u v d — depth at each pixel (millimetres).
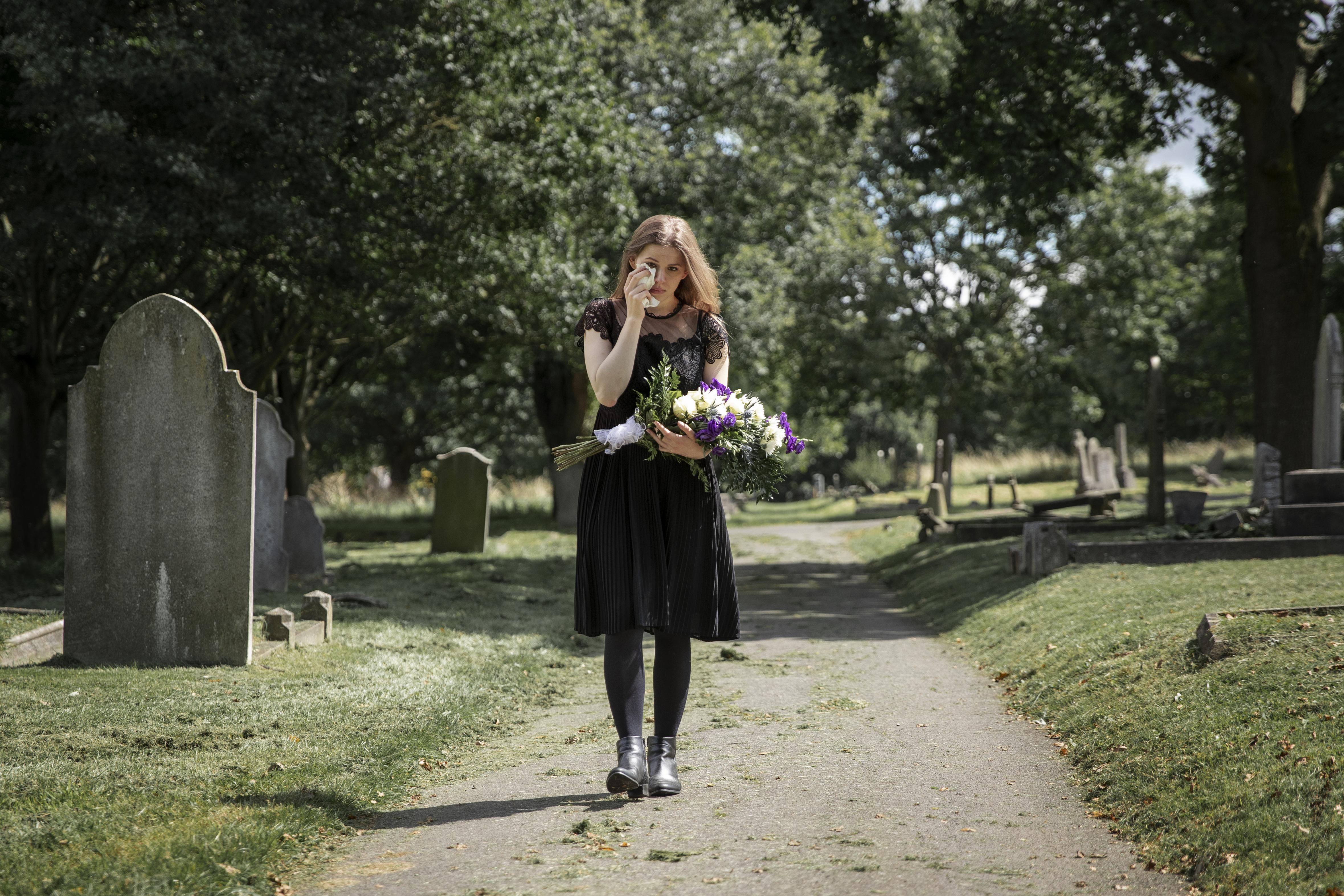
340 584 10367
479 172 14047
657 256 3453
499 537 19266
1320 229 14469
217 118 10781
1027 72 16141
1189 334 47250
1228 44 13008
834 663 6605
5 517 25750
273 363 17000
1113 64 14367
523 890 2668
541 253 15938
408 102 12969
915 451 56469
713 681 6016
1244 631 4504
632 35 23453
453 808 3490
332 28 12078
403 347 25172
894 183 35812
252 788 3514
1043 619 6871
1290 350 14180
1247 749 3365
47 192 11391
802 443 3529
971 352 37000
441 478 15742
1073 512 18234
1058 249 36375
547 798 3580
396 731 4496
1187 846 2877
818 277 32500
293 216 11297
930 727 4656
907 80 28703
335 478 36000
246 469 5770
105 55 10531
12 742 4020
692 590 3459
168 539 5836
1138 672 4770
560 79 15625
